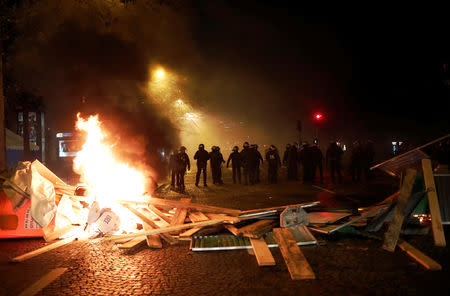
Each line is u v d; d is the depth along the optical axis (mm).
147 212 7961
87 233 7043
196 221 7062
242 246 5949
